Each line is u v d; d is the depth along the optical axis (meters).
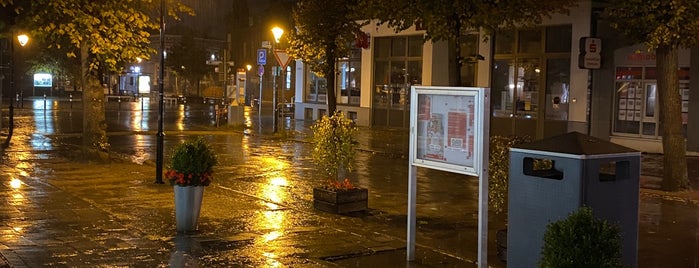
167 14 16.38
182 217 8.93
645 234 9.84
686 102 21.72
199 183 8.95
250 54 77.38
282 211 10.71
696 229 10.29
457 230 9.68
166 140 24.59
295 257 7.83
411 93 7.42
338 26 21.12
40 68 62.81
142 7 15.49
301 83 38.19
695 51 21.25
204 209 10.68
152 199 11.45
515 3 12.96
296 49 22.61
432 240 8.96
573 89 23.66
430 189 13.90
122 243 8.26
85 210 10.35
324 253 8.08
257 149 21.84
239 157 19.33
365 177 15.75
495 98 26.69
